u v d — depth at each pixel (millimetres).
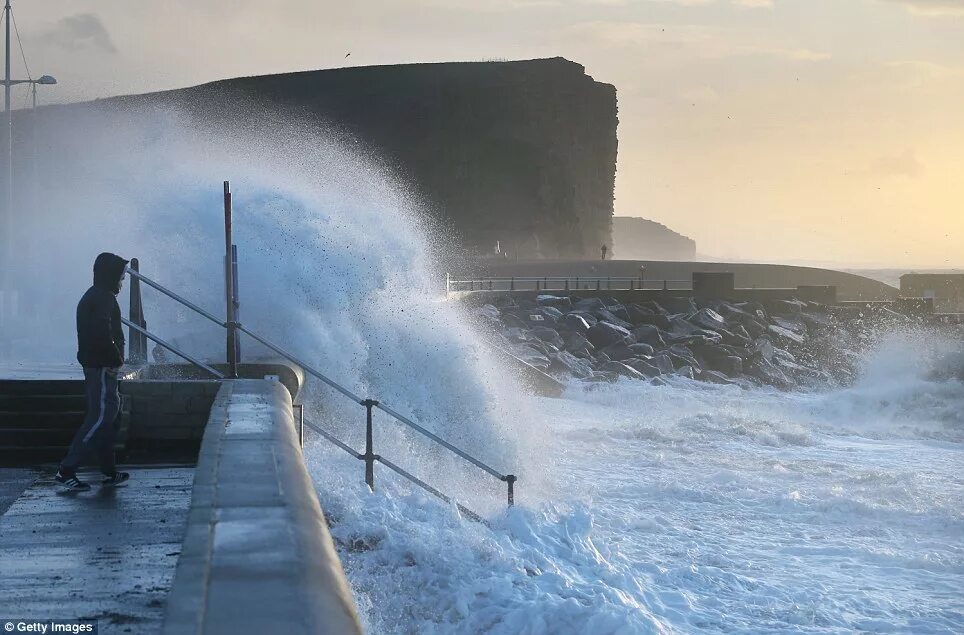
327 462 12750
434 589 8844
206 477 5250
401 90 144625
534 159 144500
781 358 46156
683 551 12391
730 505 15234
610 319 47719
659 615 9773
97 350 7691
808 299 58094
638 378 36469
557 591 9188
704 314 49625
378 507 9891
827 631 9703
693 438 21906
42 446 9078
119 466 8641
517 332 40312
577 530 11227
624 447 20469
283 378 10820
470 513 11008
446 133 143375
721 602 10422
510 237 141125
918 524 14281
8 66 35469
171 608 3283
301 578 3607
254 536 4164
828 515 14727
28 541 6195
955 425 28828
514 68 147500
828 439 23766
